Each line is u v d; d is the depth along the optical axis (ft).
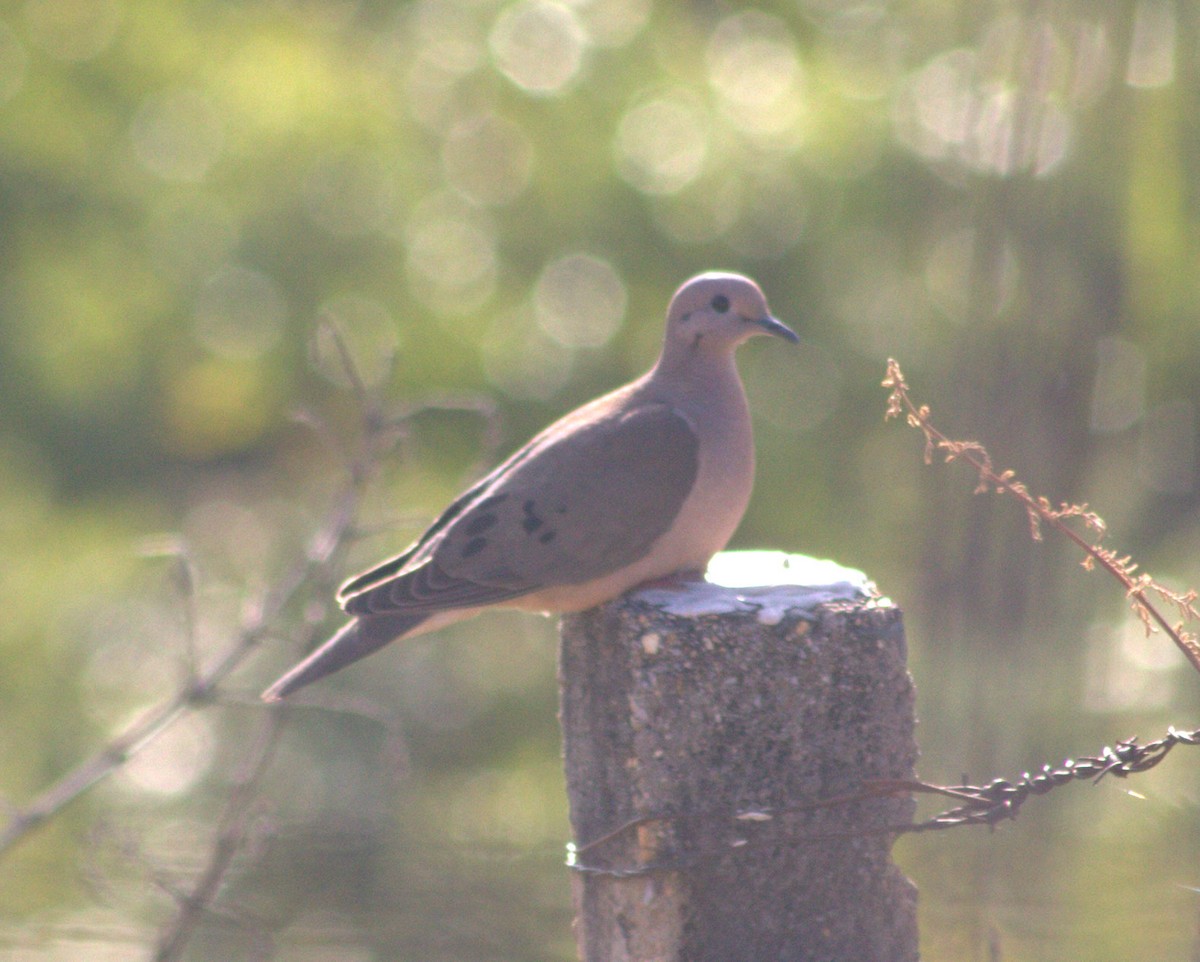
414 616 20.56
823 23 49.34
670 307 22.71
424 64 50.60
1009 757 24.41
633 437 20.98
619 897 16.63
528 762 50.49
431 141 50.75
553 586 20.39
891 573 45.93
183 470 55.93
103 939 24.48
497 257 50.01
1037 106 25.77
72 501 54.08
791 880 16.30
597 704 17.17
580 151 49.03
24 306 52.16
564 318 49.26
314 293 50.08
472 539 20.61
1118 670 43.19
